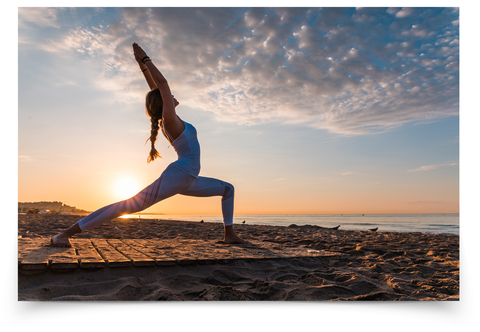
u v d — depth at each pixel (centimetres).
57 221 885
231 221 331
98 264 195
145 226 816
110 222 965
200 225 970
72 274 189
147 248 269
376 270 254
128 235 504
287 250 304
